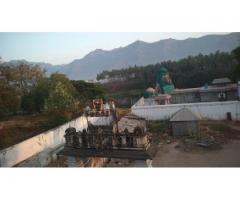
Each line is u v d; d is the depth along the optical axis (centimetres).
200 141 1234
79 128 1443
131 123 1285
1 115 1669
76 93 1888
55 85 1725
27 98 1786
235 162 951
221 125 1451
